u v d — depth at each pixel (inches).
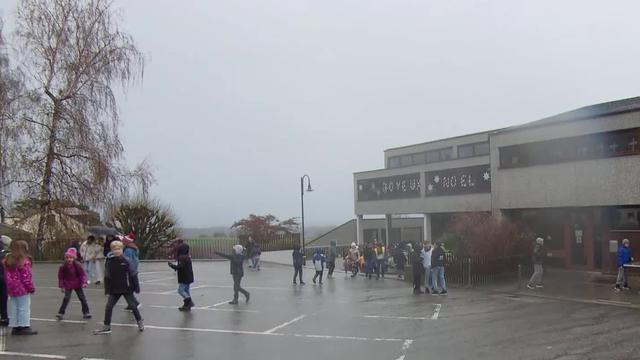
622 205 846.5
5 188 1028.5
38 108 1055.6
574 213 936.9
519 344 390.3
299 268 853.2
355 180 1785.2
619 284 695.7
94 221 1122.0
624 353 360.2
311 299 655.1
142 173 1143.6
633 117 815.1
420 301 638.5
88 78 1083.3
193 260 1406.3
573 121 896.9
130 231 1360.7
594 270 898.7
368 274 959.6
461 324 476.1
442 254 724.7
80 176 1077.1
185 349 377.4
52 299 620.7
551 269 946.1
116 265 434.0
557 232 962.1
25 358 348.8
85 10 1108.5
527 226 966.4
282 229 2042.3
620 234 861.8
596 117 863.7
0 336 415.2
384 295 701.9
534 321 488.7
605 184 852.6
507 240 882.8
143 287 764.6
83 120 1068.5
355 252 1024.2
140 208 1384.1
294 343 398.6
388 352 368.2
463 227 922.7
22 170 1037.8
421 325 472.4
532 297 663.8
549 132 936.3
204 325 471.8
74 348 377.7
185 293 552.7
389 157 1875.0
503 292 717.9
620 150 840.3
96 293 676.7
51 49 1080.2
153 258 1407.5
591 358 346.9
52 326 458.9
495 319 502.0
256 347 385.1
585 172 879.7
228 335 427.8
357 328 458.9
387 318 511.5
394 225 1955.0
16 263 416.5
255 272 1080.2
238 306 590.9
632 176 818.2
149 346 386.0
